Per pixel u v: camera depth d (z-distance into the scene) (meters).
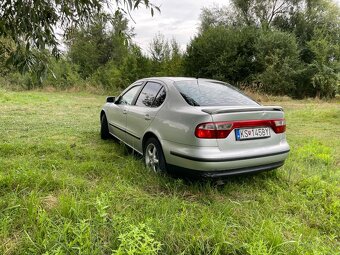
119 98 5.29
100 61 27.42
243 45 20.67
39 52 2.78
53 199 2.83
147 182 3.47
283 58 19.84
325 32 22.31
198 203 3.08
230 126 3.12
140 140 4.16
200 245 2.20
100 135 6.18
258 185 3.63
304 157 5.02
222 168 3.07
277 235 2.30
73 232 2.09
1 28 2.64
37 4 2.61
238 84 20.56
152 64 22.91
